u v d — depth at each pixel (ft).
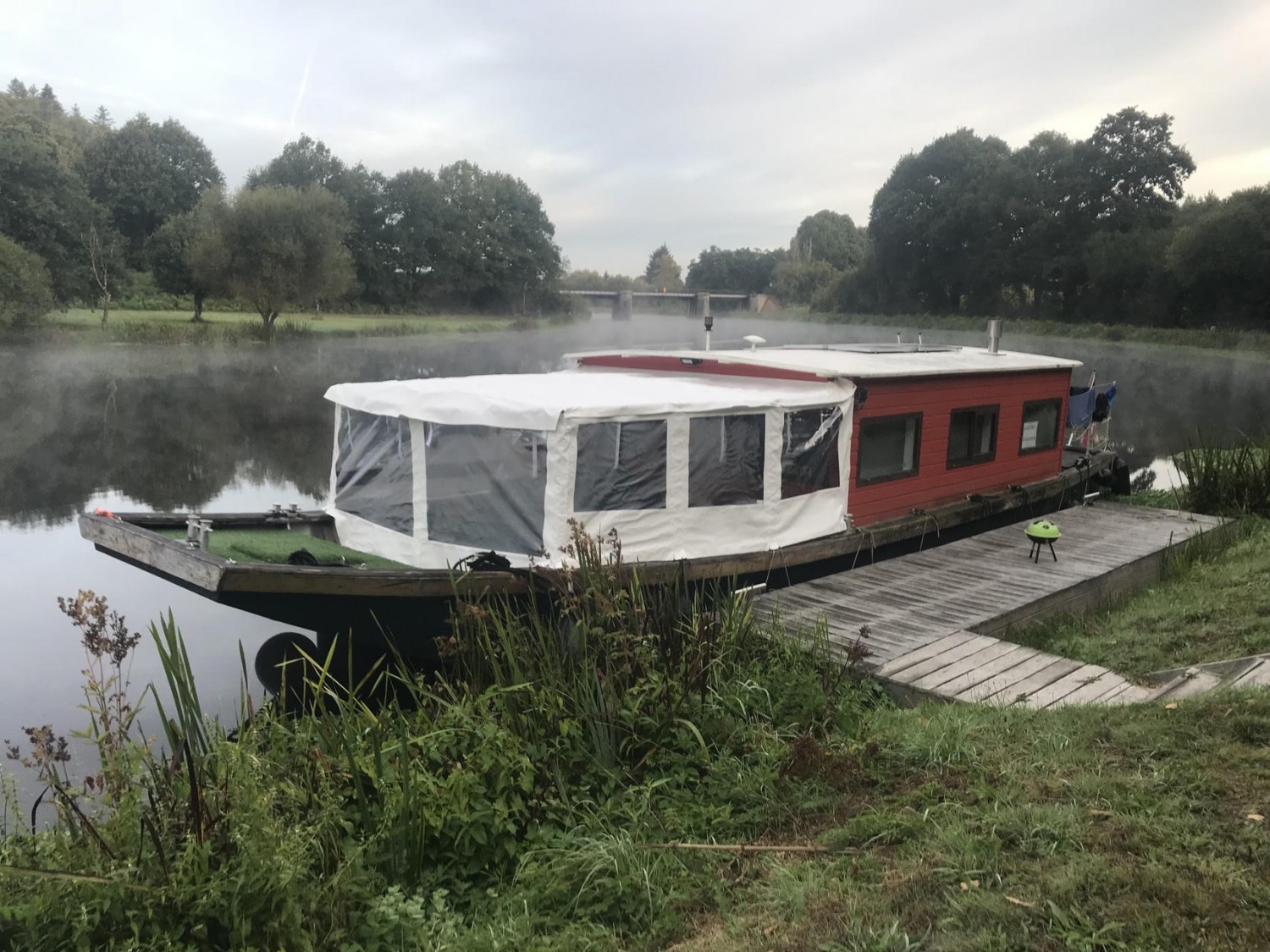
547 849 13.34
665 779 14.80
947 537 32.58
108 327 122.01
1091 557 29.25
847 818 13.65
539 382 27.22
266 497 51.31
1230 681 17.02
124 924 10.75
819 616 22.80
